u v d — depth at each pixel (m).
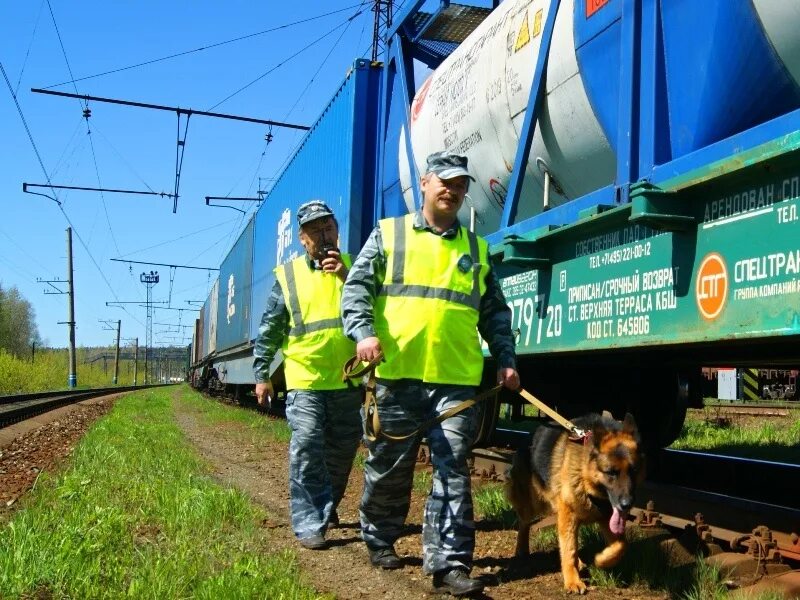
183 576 3.99
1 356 51.59
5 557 4.02
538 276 5.53
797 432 11.52
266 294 18.80
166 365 149.50
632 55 4.71
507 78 6.29
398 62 9.33
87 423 17.31
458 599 4.04
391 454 4.42
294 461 5.35
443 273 4.23
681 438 11.06
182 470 8.00
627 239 4.53
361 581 4.42
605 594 4.12
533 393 7.64
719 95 4.18
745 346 4.52
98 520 4.82
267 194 19.55
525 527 4.83
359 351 4.12
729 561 4.11
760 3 3.84
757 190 3.60
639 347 4.49
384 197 9.63
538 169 6.04
